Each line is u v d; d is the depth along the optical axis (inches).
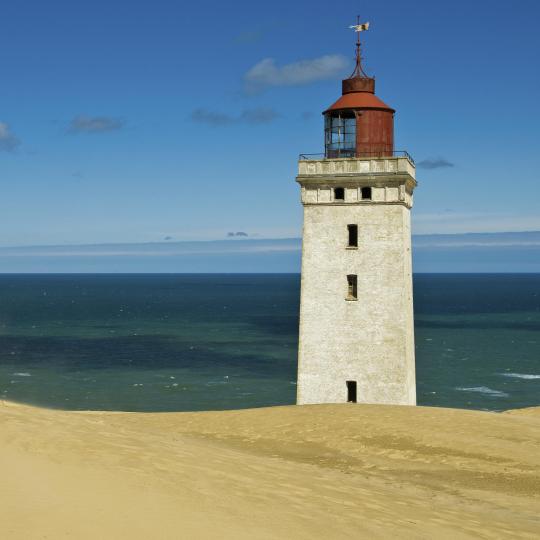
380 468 1155.9
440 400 3265.3
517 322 7165.4
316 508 731.4
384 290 1742.1
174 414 1669.5
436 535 706.2
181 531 591.2
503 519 836.0
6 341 5285.4
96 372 3917.3
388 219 1744.6
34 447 774.5
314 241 1786.4
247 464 917.2
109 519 595.2
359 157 1772.9
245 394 3346.5
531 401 3253.0
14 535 539.5
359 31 1892.2
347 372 1754.4
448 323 7037.4
